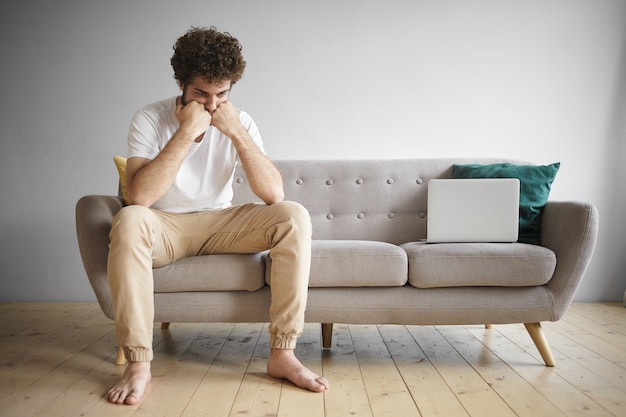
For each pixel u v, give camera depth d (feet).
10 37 11.82
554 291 7.13
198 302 6.95
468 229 7.57
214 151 7.21
